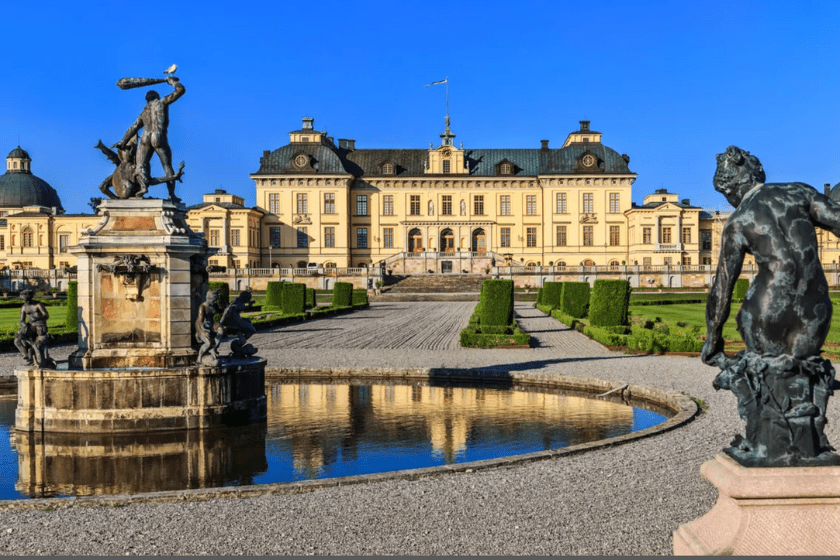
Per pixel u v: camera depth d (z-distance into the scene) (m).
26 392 13.62
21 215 101.38
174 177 14.90
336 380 21.16
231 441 12.91
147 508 8.33
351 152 105.88
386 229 102.12
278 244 99.56
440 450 12.12
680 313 47.50
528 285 88.06
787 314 5.00
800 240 4.97
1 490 10.16
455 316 49.47
